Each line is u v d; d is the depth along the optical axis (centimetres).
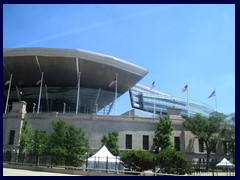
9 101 7725
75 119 4822
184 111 9162
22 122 4784
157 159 3011
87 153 4069
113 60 6706
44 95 7612
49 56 6372
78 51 6372
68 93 7600
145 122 4853
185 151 4769
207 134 4622
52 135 3875
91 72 6925
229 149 4831
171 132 4712
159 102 8712
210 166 4541
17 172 2694
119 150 4475
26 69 6912
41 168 3238
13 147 4559
